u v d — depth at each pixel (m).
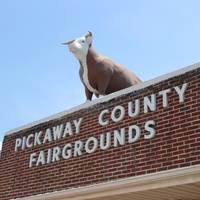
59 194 9.79
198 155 7.57
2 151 12.93
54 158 10.83
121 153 9.05
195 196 8.41
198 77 8.22
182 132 8.04
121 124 9.39
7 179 12.21
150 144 8.52
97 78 11.55
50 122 11.52
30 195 11.10
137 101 9.22
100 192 8.87
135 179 8.02
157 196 8.60
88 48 11.64
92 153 9.79
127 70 12.31
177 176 7.36
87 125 10.28
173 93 8.56
